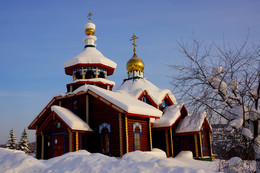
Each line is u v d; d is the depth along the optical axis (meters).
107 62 25.64
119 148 18.94
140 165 8.62
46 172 9.41
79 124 19.41
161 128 24.19
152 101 26.98
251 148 8.55
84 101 21.83
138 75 32.09
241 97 8.98
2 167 10.66
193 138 24.48
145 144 21.19
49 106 23.83
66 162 9.91
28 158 11.24
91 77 25.75
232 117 8.88
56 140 20.25
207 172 7.77
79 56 26.03
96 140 20.47
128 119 20.06
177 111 25.27
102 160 9.77
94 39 28.28
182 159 22.08
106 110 20.42
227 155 8.56
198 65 9.33
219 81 9.08
